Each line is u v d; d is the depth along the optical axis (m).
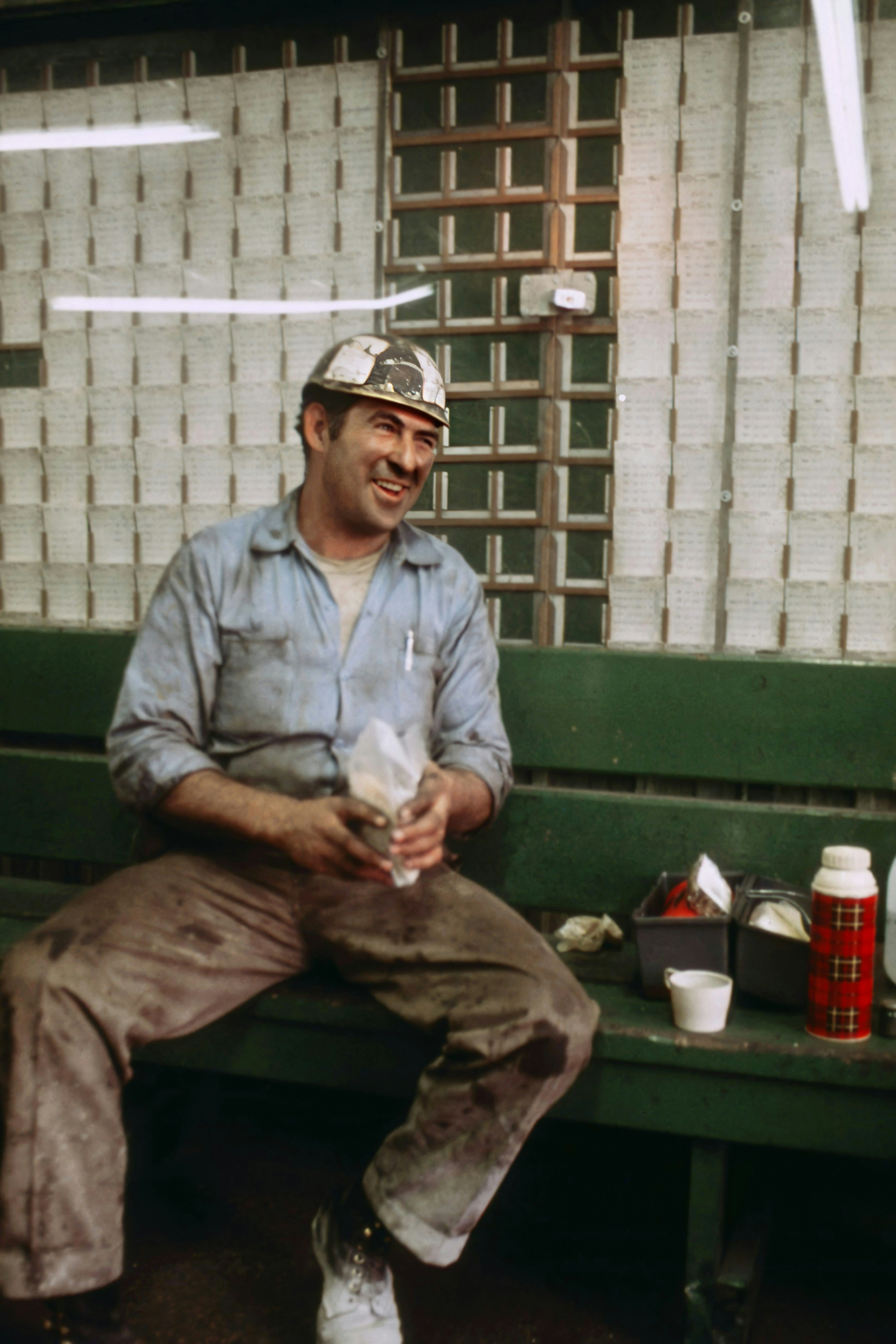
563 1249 1.87
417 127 2.13
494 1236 1.91
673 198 2.02
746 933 1.66
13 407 2.42
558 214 2.07
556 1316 1.69
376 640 1.72
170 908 1.63
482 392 2.14
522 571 2.15
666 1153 2.15
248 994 1.68
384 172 2.15
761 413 2.01
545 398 2.10
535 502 2.13
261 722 1.70
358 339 1.68
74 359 2.37
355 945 1.63
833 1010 1.54
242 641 1.71
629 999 1.70
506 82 2.08
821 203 1.95
